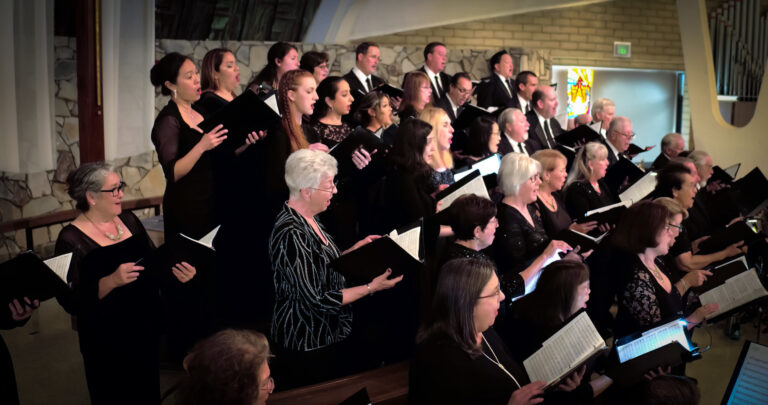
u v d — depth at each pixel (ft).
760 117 25.02
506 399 7.62
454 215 10.47
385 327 12.32
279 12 27.07
